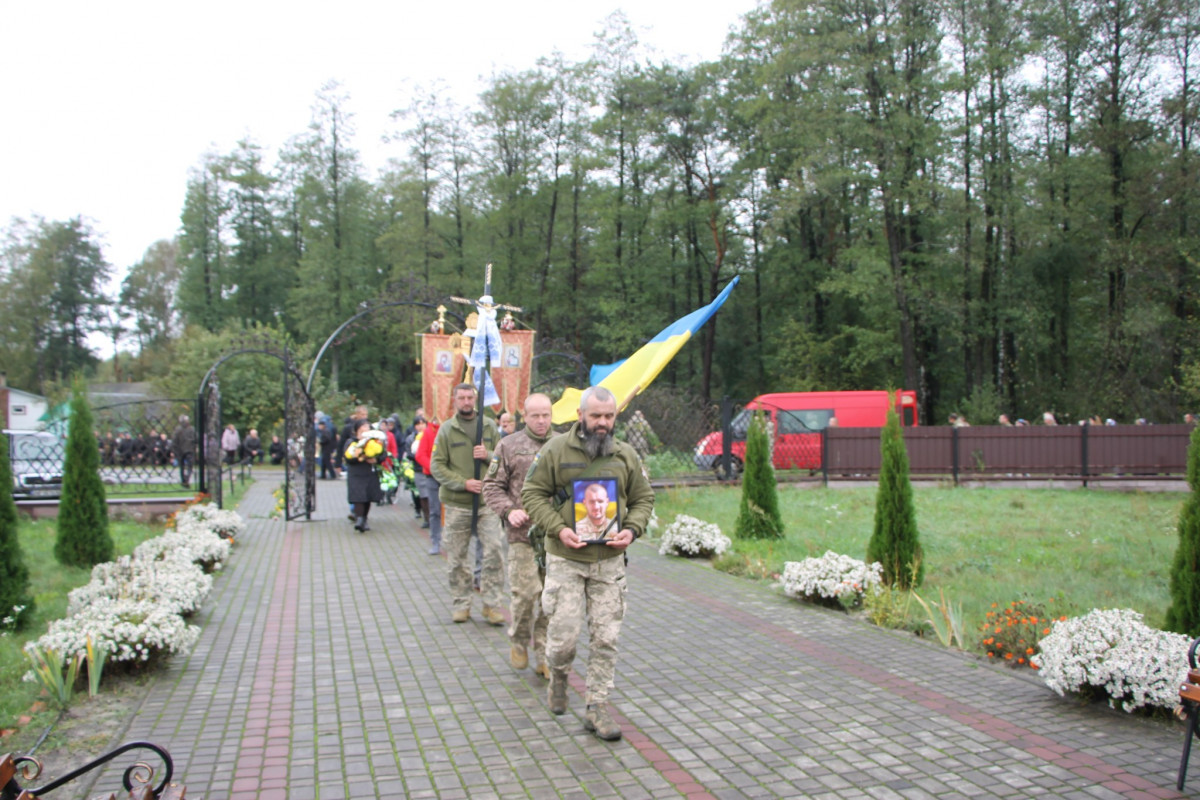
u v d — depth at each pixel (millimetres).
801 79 31328
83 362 60469
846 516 13922
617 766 4371
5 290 57281
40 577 9180
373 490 12828
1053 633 5523
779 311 40719
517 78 39469
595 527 4801
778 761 4438
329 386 33562
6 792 3189
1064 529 12539
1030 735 4789
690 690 5570
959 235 30734
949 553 10695
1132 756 4504
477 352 7637
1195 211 28656
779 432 19625
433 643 6656
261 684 5676
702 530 10508
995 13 28984
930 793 4082
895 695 5469
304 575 9398
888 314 31938
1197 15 28531
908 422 21906
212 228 52344
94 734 4832
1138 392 28469
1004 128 31516
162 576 7281
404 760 4449
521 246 41594
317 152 44625
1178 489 17953
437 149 41656
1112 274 30672
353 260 45281
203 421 14523
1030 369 33188
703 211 37406
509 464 5910
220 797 4031
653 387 19125
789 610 7801
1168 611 5828
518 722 4973
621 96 37719
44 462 15477
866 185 29969
